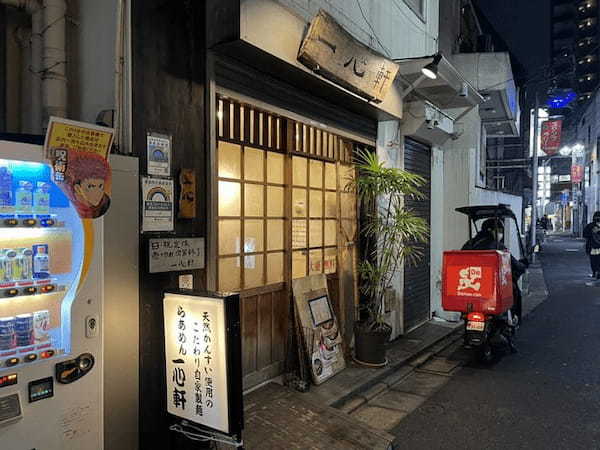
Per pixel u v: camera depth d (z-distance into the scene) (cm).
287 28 470
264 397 514
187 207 409
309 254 633
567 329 941
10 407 271
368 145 732
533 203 2397
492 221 852
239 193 516
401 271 841
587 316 1059
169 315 364
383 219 739
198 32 424
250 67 486
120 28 366
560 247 3334
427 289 985
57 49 399
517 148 3178
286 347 577
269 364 563
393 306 806
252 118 529
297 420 468
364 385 580
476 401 563
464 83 784
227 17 413
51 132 277
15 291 272
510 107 1375
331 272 677
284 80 534
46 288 288
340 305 689
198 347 347
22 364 277
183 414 359
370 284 705
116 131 365
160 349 388
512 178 3191
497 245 818
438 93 816
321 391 551
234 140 502
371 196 694
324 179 660
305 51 485
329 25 493
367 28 721
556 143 2433
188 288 412
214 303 336
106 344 349
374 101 638
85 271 304
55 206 297
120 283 357
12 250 276
